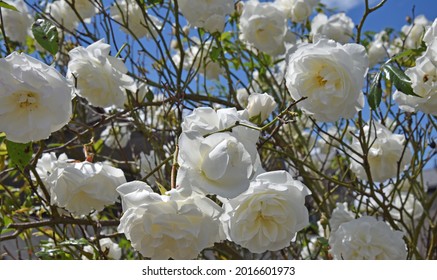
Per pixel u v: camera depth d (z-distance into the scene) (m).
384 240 0.88
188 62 1.34
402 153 0.95
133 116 1.04
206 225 0.63
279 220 0.67
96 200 0.77
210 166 0.59
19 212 1.02
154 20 1.20
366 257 0.87
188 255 0.63
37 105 0.66
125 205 0.64
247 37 1.11
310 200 1.54
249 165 0.61
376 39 1.49
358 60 0.75
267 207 0.67
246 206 0.68
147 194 0.61
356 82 0.74
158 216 0.61
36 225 0.87
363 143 0.92
